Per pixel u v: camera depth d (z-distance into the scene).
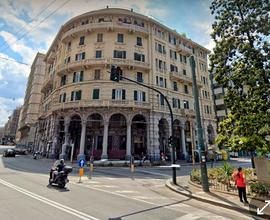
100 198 9.10
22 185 10.95
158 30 39.31
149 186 13.51
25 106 76.06
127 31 35.66
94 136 33.66
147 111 32.97
